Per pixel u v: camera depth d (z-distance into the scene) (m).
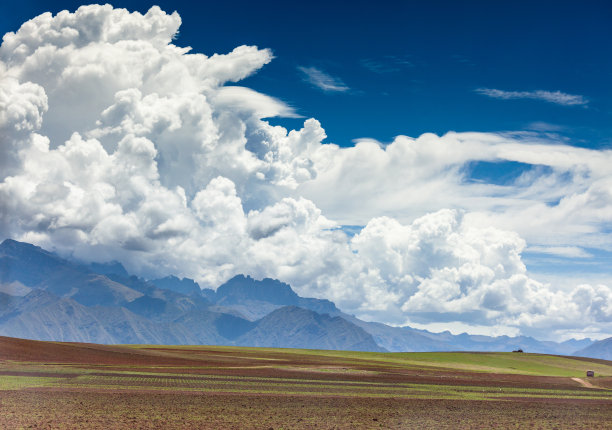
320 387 96.44
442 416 66.31
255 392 83.94
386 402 78.50
